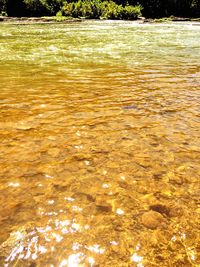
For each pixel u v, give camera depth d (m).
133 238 1.96
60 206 2.25
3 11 37.03
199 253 1.85
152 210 2.23
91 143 3.27
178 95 4.98
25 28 22.02
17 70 7.18
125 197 2.38
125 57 9.38
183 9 45.38
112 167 2.80
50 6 38.47
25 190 2.43
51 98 4.85
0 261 1.74
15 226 2.03
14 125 3.72
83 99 4.80
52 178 2.61
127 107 4.40
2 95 4.97
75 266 1.74
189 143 3.26
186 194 2.42
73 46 12.31
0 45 12.35
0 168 2.74
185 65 7.87
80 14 37.12
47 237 1.94
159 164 2.85
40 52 10.52
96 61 8.60
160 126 3.70
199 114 4.09
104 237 1.96
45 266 1.72
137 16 37.78
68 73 6.87
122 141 3.31
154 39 15.30
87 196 2.37
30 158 2.94
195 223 2.11
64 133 3.51
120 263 1.76
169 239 1.95
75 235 1.97
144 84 5.76
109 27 24.23
